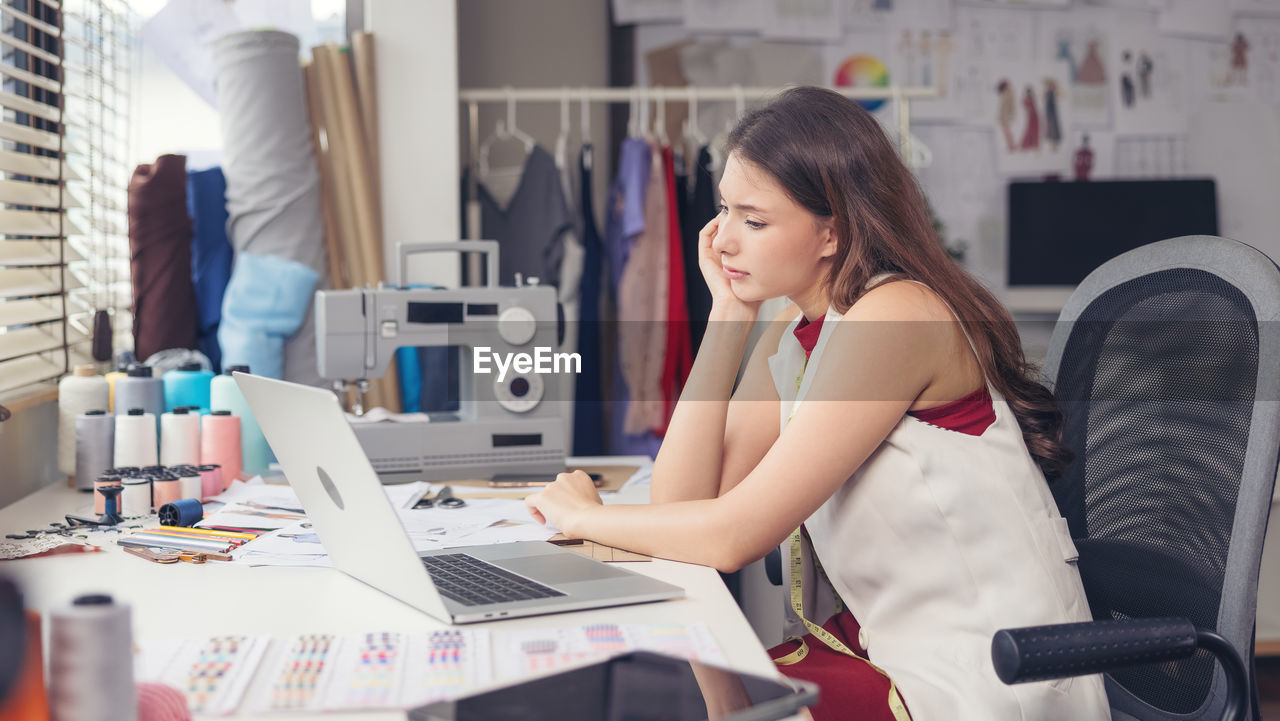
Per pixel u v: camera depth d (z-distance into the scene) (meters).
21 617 0.55
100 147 2.25
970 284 1.22
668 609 0.95
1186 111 3.93
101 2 2.23
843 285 1.18
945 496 1.10
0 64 1.83
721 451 1.35
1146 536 1.17
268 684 0.73
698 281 3.18
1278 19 3.92
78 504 1.47
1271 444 1.04
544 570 1.06
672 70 3.71
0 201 1.71
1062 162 3.91
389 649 0.81
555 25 3.65
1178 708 1.10
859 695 1.04
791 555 1.27
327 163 2.68
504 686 0.70
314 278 2.42
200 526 1.29
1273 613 2.62
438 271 2.76
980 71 3.88
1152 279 1.23
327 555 1.15
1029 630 0.85
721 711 0.67
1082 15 3.90
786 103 1.23
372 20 2.72
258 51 2.41
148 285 2.28
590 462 1.92
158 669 0.75
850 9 3.80
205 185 2.46
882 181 1.19
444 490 1.56
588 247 3.14
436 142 2.75
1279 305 1.06
